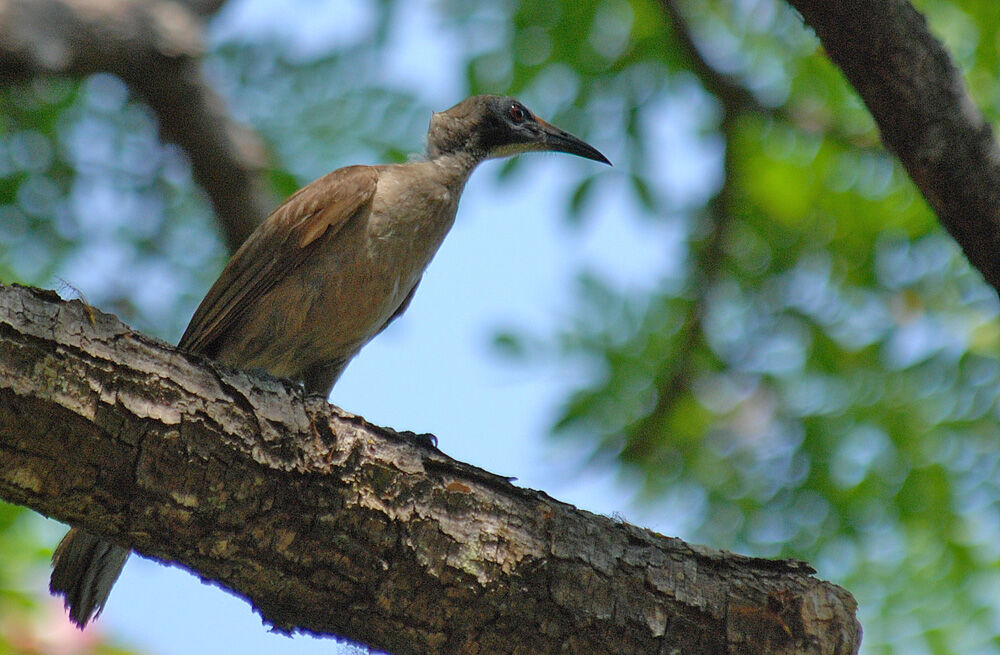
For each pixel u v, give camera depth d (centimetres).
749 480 1384
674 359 1426
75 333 546
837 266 1457
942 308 1403
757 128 1465
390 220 924
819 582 662
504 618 629
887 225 1430
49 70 1094
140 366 562
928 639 1209
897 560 1293
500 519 636
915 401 1358
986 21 1331
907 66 686
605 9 1403
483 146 1119
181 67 1195
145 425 555
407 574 616
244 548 593
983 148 691
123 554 710
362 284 920
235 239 1239
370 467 612
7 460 536
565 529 645
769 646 640
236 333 925
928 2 1364
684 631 641
